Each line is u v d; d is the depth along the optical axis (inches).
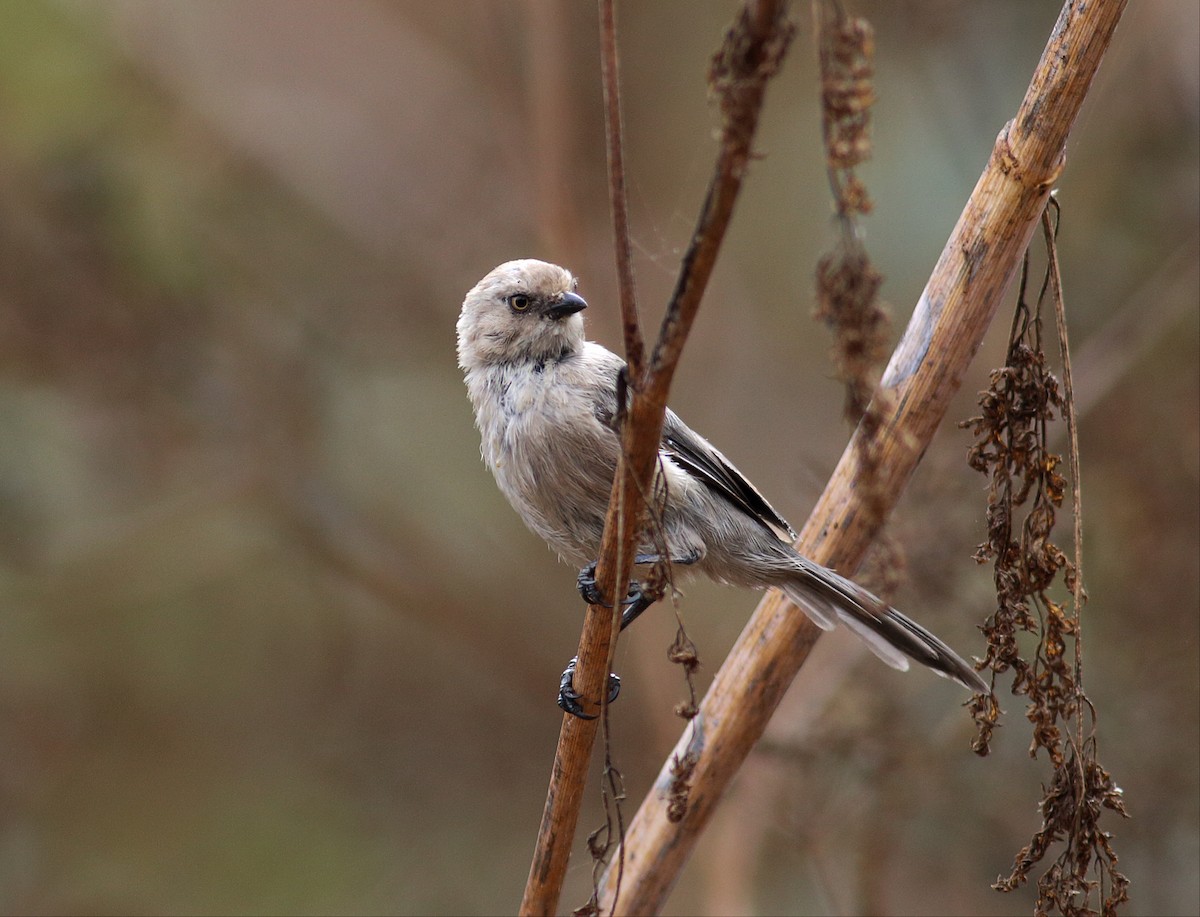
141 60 516.4
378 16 568.4
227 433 519.2
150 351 504.4
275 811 521.3
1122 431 448.5
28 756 508.4
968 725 420.5
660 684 489.1
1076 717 232.2
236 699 535.5
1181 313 452.1
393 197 548.1
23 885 490.9
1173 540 437.7
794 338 551.8
